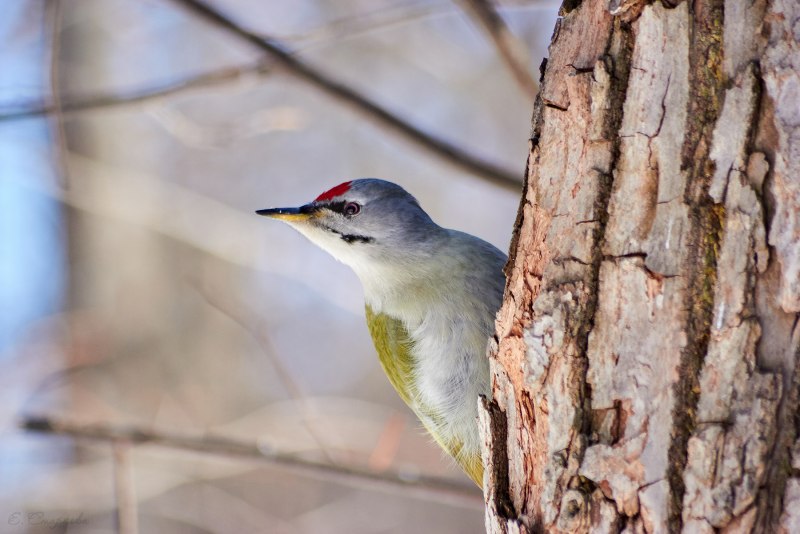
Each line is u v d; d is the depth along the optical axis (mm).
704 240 5066
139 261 20594
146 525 17281
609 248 5352
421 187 22312
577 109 5527
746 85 4996
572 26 5617
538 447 5621
